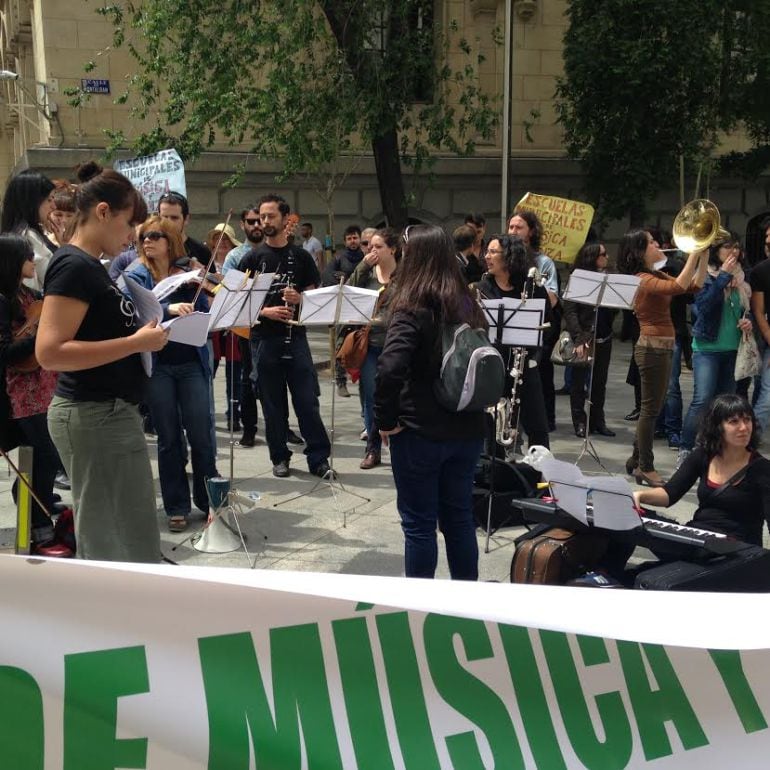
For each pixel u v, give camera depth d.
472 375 3.42
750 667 2.04
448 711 1.87
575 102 15.66
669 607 2.04
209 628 1.77
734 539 3.67
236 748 1.75
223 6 12.75
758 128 16.47
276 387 6.21
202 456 5.20
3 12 22.67
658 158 15.43
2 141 25.91
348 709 1.82
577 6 15.20
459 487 3.74
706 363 6.61
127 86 15.18
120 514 3.17
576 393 7.92
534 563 3.73
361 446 7.42
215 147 15.88
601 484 3.66
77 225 3.06
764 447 7.31
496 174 17.25
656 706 1.99
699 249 5.82
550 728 1.92
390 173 14.30
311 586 1.84
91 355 2.90
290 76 12.97
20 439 4.44
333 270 10.84
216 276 5.23
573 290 6.27
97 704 1.72
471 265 7.89
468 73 14.59
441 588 1.97
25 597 1.71
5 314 4.20
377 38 14.53
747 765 2.00
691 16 14.34
